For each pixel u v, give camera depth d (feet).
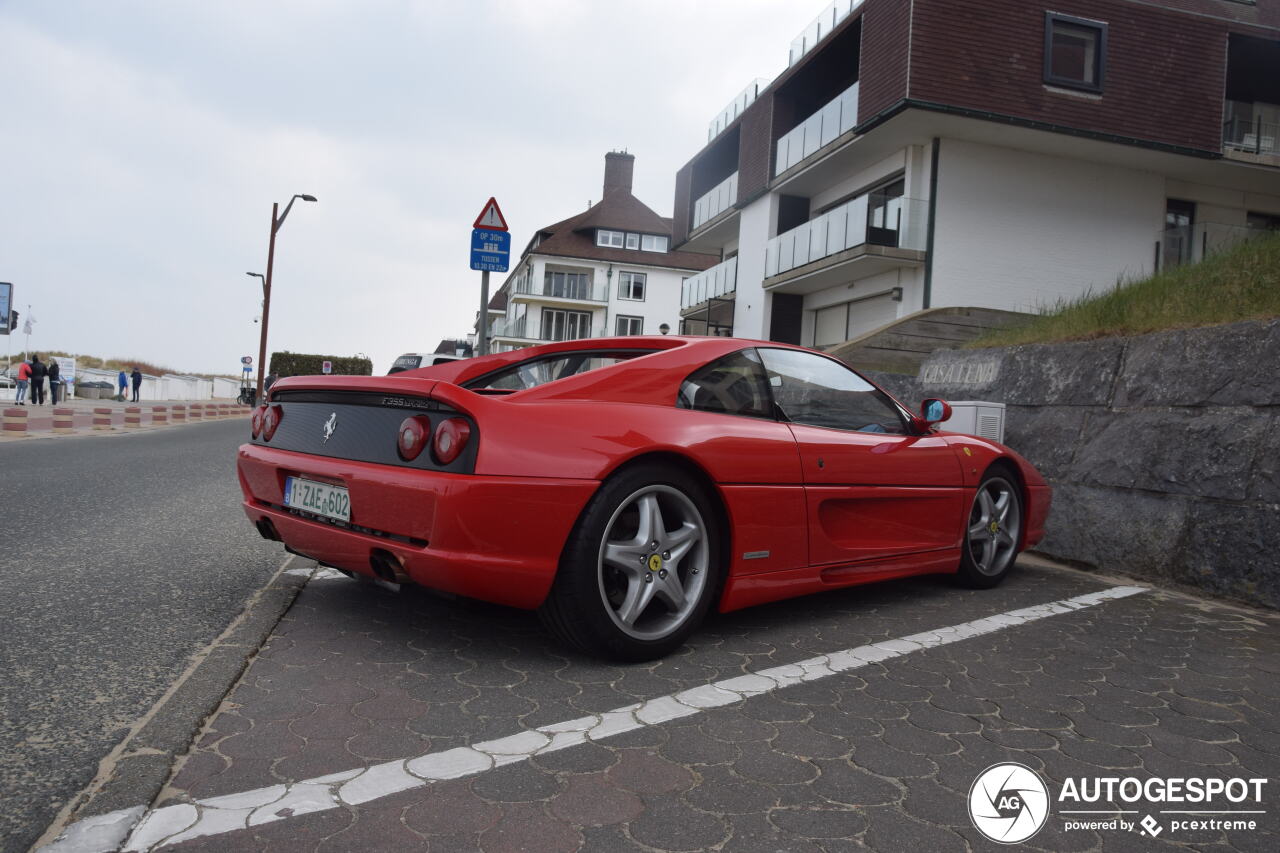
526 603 8.31
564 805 5.76
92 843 4.99
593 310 171.83
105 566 12.60
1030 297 51.78
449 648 9.29
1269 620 12.22
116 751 6.26
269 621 9.92
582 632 8.52
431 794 5.85
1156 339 17.03
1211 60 51.24
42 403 76.38
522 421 8.33
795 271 59.72
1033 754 6.97
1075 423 18.45
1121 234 53.62
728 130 79.36
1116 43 49.44
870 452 11.41
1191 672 9.41
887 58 48.03
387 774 6.13
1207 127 51.03
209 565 13.08
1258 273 18.45
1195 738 7.44
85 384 115.34
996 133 49.24
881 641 10.27
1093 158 52.54
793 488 10.23
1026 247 51.85
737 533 9.61
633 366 9.62
